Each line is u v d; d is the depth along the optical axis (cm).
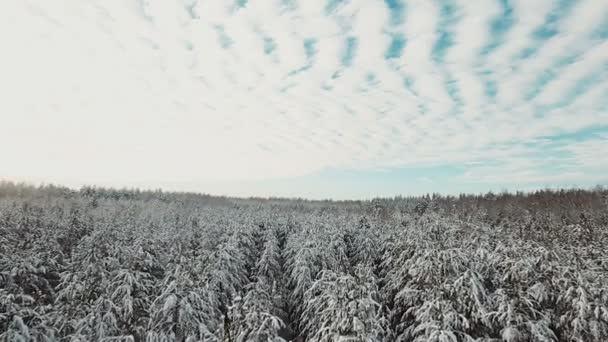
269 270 1805
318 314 1178
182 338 1059
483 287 1041
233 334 912
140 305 1202
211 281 1391
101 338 978
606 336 852
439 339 864
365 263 1684
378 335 1016
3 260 1288
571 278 983
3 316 936
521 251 1169
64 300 1219
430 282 1098
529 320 909
